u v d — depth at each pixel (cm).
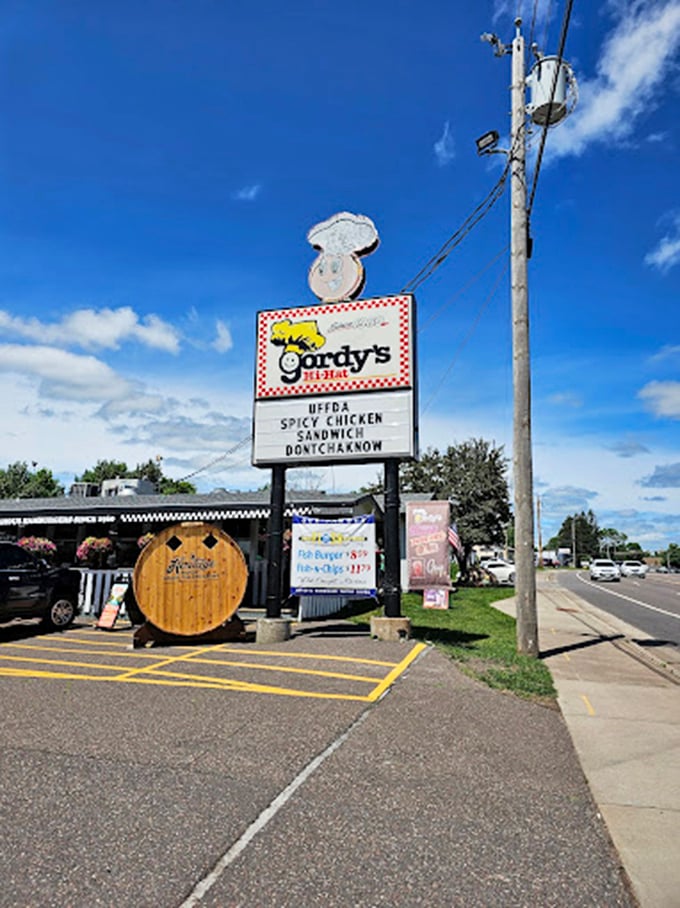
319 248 1193
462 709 681
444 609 1909
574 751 573
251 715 623
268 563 1103
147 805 418
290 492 1961
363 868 349
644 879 349
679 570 9662
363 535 1127
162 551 1053
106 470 6262
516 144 1186
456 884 337
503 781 487
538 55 1150
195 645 1033
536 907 318
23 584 1177
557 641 1359
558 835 399
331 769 493
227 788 450
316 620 1460
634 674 981
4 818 394
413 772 496
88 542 1673
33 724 582
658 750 581
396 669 848
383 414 1099
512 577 4062
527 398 1141
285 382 1150
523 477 1122
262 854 360
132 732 565
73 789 440
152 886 324
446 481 3856
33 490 5925
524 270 1176
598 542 12938
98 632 1222
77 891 317
